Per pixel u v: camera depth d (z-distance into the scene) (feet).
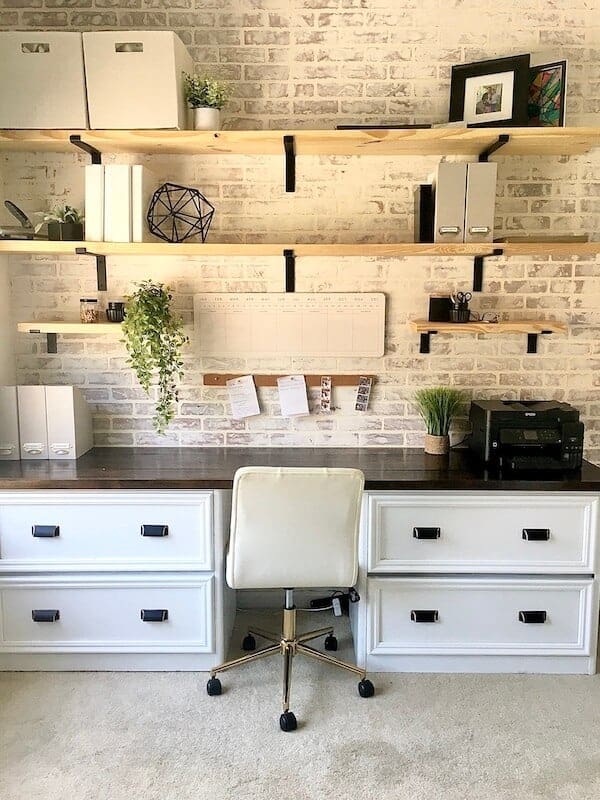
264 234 9.50
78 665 8.44
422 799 6.27
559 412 8.63
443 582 8.21
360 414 9.86
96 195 8.61
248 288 9.62
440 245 8.48
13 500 8.11
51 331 8.84
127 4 9.14
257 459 9.14
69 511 8.14
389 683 8.17
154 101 8.36
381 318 9.58
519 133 8.29
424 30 9.17
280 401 9.80
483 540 8.20
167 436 9.93
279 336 9.62
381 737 7.16
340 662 7.91
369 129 8.38
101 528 8.18
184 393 9.83
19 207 9.45
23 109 8.39
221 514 8.16
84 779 6.52
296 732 7.23
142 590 8.27
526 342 9.70
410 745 7.03
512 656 8.37
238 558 7.30
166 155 9.37
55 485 8.02
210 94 8.68
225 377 9.75
